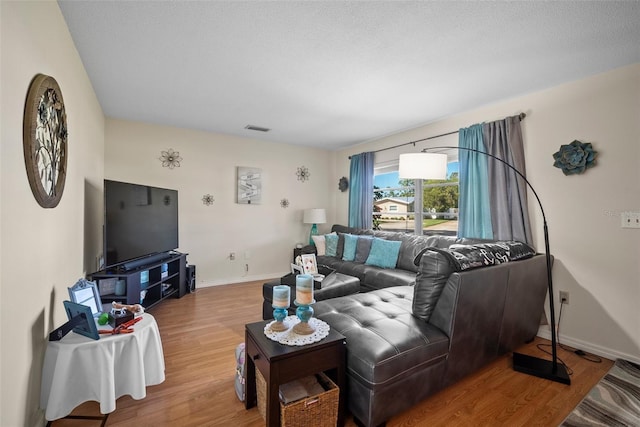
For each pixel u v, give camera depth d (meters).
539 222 2.64
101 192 3.25
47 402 1.34
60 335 1.38
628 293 2.16
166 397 1.69
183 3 1.61
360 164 4.66
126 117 3.59
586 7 1.61
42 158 1.33
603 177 2.28
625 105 2.19
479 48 2.02
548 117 2.61
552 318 1.95
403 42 1.96
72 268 2.00
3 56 1.01
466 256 1.75
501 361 2.14
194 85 2.67
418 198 3.85
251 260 4.65
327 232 5.41
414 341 1.50
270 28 1.82
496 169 2.89
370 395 1.35
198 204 4.20
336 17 1.71
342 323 1.67
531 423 1.50
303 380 1.51
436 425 1.48
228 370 1.99
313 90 2.75
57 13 1.60
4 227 1.03
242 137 4.53
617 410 1.60
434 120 3.59
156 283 3.16
